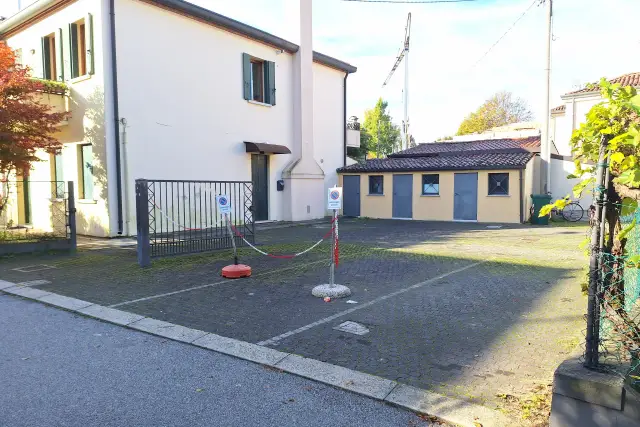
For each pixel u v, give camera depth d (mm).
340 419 3238
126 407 3414
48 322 5469
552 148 22141
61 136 13648
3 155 9594
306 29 18859
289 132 18750
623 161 2801
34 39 14633
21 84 9742
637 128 2801
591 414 2736
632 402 2611
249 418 3260
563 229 15586
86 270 8461
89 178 13242
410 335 4871
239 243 11430
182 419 3248
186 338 4828
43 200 14469
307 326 5199
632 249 3082
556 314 5559
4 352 4500
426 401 3430
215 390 3684
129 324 5305
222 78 15617
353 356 4316
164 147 13742
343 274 8031
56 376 3945
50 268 8664
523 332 4934
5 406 3430
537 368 4004
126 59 12672
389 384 3701
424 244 12023
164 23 13656
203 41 14898
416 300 6270
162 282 7461
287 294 6645
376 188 21500
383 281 7469
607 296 2941
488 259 9586
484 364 4102
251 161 17047
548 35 18406
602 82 3258
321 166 21094
